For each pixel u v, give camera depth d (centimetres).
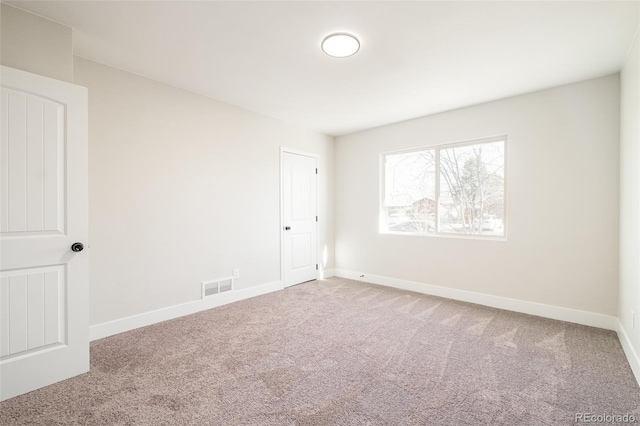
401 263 425
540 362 213
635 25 200
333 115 398
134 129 276
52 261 187
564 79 284
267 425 150
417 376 195
